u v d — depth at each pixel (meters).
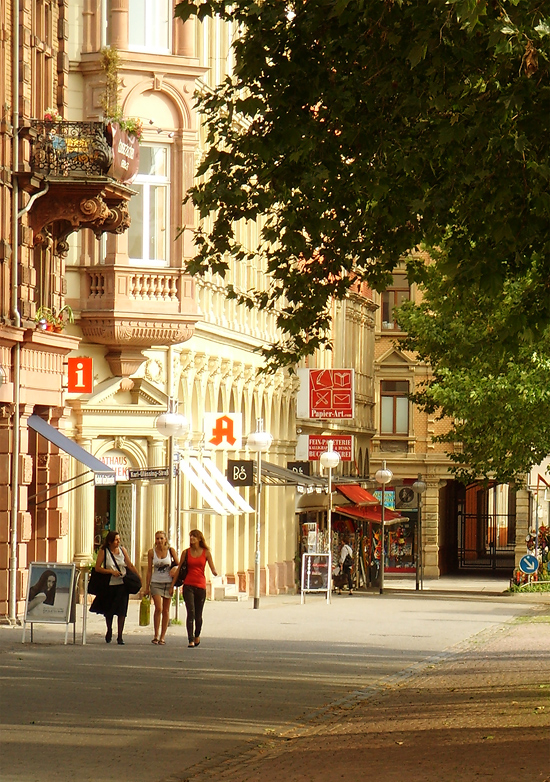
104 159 68.44
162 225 82.56
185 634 63.62
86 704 37.88
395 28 33.06
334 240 42.34
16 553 66.88
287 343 45.75
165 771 28.11
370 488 160.25
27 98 68.56
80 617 71.31
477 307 82.19
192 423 94.50
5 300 66.25
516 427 108.44
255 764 28.91
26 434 68.38
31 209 69.19
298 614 83.06
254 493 111.75
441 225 38.62
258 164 39.69
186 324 82.00
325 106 36.88
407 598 112.56
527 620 82.19
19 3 67.62
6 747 30.59
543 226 33.94
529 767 27.44
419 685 45.09
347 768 28.00
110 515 84.44
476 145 33.38
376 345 178.88
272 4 35.81
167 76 81.81
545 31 30.09
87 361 78.69
